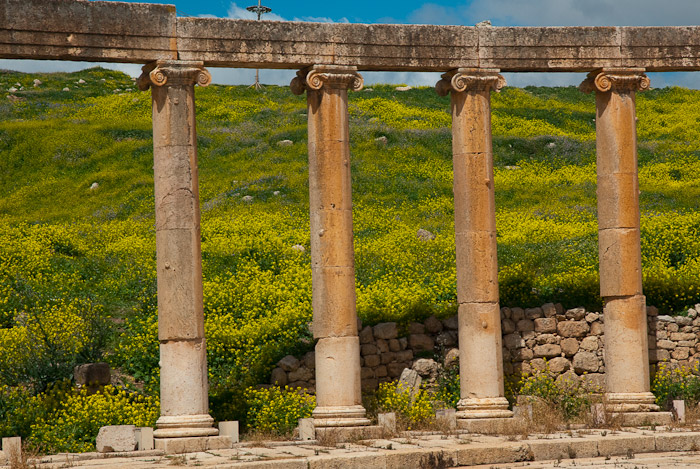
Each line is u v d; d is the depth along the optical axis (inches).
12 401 661.3
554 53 713.0
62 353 737.6
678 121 2020.2
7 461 522.0
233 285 933.2
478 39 704.4
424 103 2185.0
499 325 690.8
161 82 627.5
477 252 689.0
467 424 658.2
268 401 693.3
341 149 673.0
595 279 880.3
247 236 1133.7
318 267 665.6
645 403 695.1
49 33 609.9
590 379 789.9
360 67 684.1
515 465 525.0
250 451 554.9
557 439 572.7
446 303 870.4
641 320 709.3
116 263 1045.2
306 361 755.4
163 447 582.6
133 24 627.5
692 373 797.9
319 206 668.7
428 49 693.3
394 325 778.8
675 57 727.1
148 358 780.6
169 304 621.0
